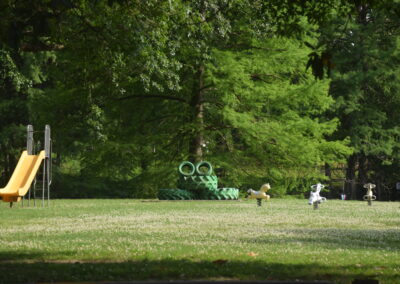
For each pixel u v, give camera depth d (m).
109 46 23.58
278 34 14.91
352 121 67.12
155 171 52.59
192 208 31.22
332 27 63.47
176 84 32.72
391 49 65.31
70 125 52.59
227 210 29.62
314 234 17.77
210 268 10.84
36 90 59.81
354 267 11.19
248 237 16.61
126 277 9.96
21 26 10.20
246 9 39.94
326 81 52.28
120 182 68.38
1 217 24.70
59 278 9.74
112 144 50.62
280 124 52.50
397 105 70.81
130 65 27.23
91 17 23.08
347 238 16.78
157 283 5.50
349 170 72.19
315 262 11.76
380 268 11.15
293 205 35.75
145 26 24.06
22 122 63.03
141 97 52.81
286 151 53.12
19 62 15.44
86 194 66.50
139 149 52.91
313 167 57.03
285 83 53.12
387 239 16.75
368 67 67.12
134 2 23.33
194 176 41.28
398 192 74.56
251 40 50.75
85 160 52.91
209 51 46.69
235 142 57.22
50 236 16.80
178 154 54.50
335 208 33.22
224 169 55.09
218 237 16.56
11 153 62.31
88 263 11.34
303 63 51.91
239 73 48.22
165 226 20.16
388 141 67.62
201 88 51.38
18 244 14.70
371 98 71.00
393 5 11.97
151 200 41.19
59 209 30.41
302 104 59.41
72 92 49.19
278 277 10.02
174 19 27.22
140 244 14.67
